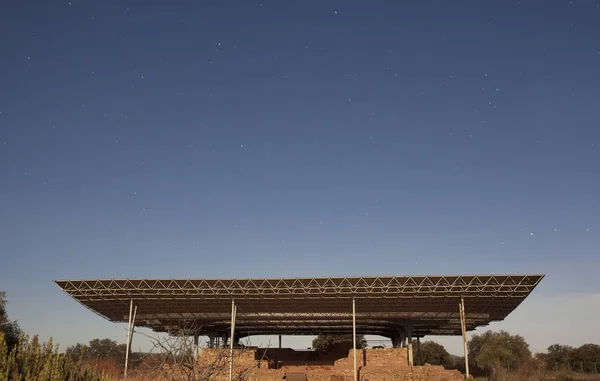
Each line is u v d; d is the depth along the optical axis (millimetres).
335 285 41438
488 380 53125
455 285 40844
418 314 48625
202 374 10625
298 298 43594
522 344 90250
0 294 48938
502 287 41000
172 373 10172
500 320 51875
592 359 78125
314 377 44844
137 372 11570
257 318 51469
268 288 41812
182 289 42125
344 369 46031
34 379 16422
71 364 18953
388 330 64188
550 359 82438
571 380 52219
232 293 42500
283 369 50250
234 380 11734
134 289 42125
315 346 87812
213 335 60469
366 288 41562
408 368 44656
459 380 42656
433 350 88562
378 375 43875
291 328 63094
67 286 42344
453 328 58250
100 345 71500
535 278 39656
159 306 47500
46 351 18828
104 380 19375
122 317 51062
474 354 96500
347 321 56469
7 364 16641
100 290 42500
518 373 61781
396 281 40781
